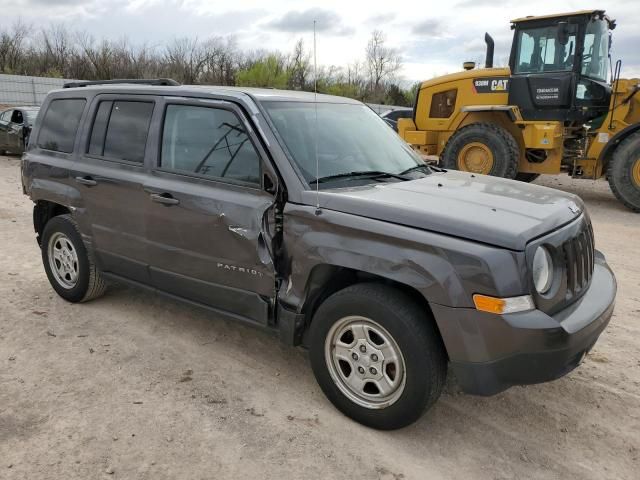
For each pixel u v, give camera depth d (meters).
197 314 4.89
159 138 4.08
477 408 3.53
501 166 10.73
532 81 10.68
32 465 2.89
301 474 2.87
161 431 3.20
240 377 3.84
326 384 3.39
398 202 3.17
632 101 9.96
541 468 2.98
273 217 3.46
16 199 10.08
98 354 4.13
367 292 3.11
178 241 3.92
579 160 10.57
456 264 2.80
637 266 6.51
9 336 4.40
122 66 37.22
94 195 4.48
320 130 3.90
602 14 10.22
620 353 4.25
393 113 18.66
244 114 3.67
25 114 16.09
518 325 2.71
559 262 3.01
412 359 2.97
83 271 4.82
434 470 2.94
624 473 2.95
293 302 3.39
